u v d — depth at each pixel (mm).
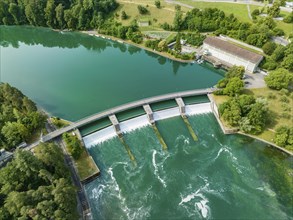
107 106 138375
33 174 86625
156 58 181000
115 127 119375
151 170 106000
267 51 159000
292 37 166375
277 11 186125
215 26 188500
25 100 117375
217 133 122125
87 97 145125
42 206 74750
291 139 110000
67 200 79750
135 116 126312
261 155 111188
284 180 101375
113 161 109812
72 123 118750
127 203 95062
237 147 115188
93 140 116875
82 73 166625
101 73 166375
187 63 170250
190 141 118250
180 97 135375
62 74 165875
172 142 118000
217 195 96875
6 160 100062
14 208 75125
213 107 132125
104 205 94438
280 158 109625
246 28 177875
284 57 152125
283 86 134750
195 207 93375
